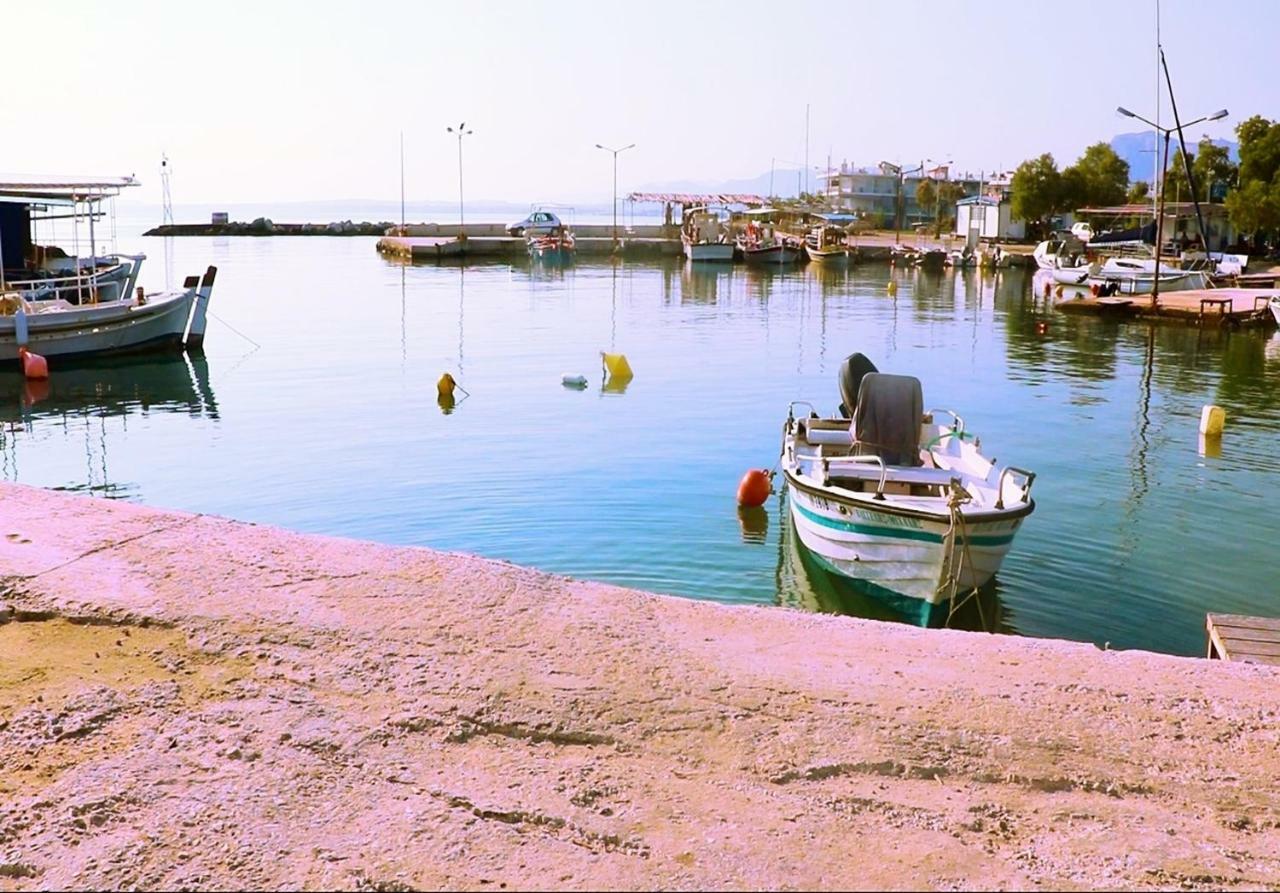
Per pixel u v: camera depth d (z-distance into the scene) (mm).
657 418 23875
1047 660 4488
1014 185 90000
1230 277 57531
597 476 18375
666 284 62500
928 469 12898
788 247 81250
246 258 82125
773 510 16172
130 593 4871
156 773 3475
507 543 14531
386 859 3037
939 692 4117
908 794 3445
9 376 30062
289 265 74625
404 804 3314
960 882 2986
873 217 118250
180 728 3758
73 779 3436
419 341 37281
